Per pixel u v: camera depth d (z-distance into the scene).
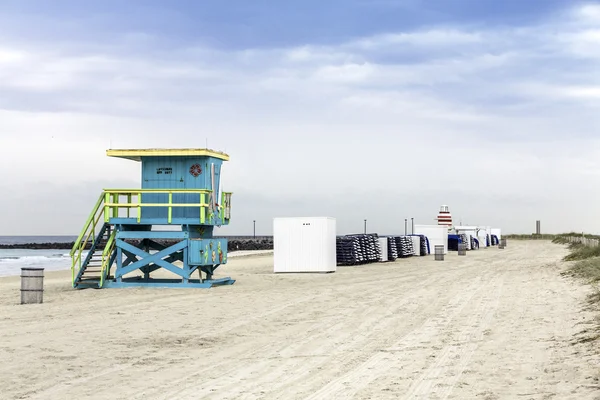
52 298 22.20
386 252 47.50
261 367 10.58
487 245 85.81
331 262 35.78
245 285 26.98
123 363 11.03
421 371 9.91
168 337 13.75
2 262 67.69
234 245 109.62
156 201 26.39
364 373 9.92
